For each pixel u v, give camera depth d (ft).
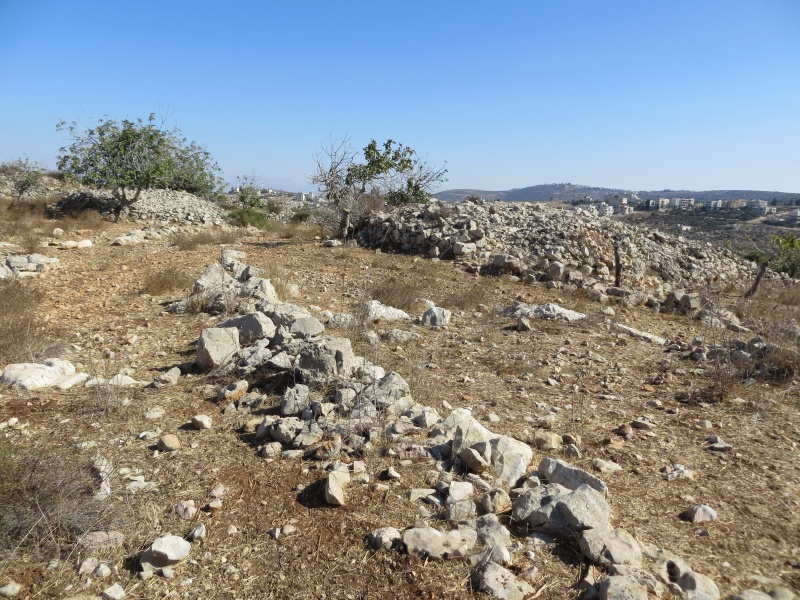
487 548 8.89
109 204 67.15
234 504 10.21
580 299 32.01
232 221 71.20
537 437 13.12
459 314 27.32
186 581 8.35
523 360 19.72
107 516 9.51
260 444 12.48
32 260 34.94
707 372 18.89
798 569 8.73
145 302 26.76
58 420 13.32
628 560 8.50
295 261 40.63
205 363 17.07
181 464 11.56
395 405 13.87
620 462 12.35
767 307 34.14
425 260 42.50
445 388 16.74
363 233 52.16
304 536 9.32
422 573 8.40
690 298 31.76
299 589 8.20
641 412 15.51
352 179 50.98
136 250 44.04
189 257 40.83
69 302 26.40
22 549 8.65
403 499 10.37
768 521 10.03
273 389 15.57
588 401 16.26
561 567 8.68
